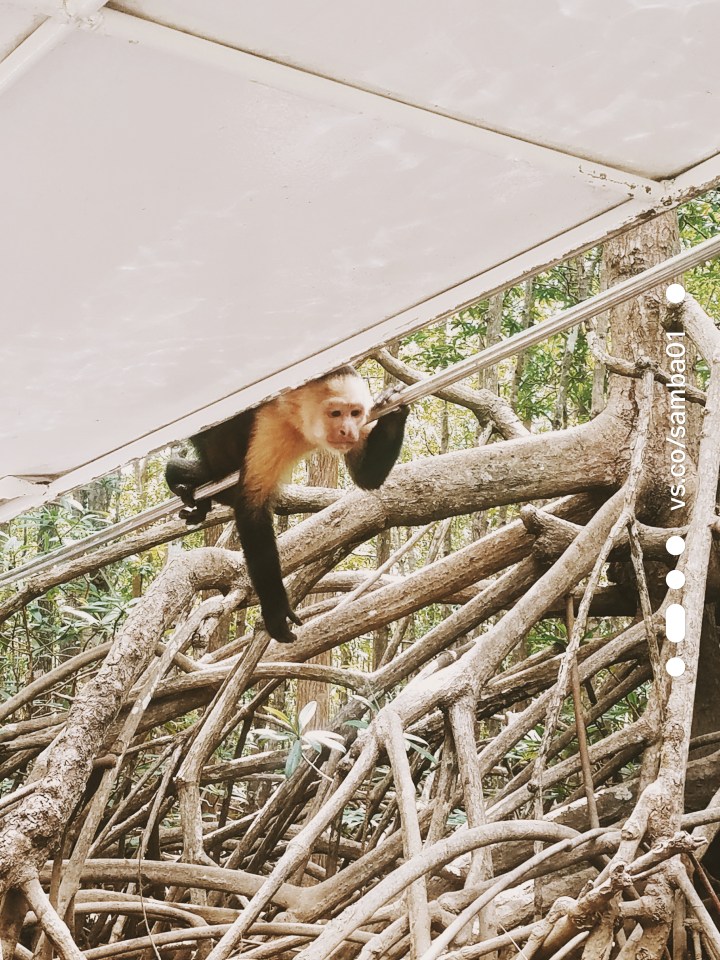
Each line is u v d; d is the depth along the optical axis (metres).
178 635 5.61
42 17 1.57
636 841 3.75
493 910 4.02
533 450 6.92
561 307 11.56
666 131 2.14
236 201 2.18
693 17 1.79
